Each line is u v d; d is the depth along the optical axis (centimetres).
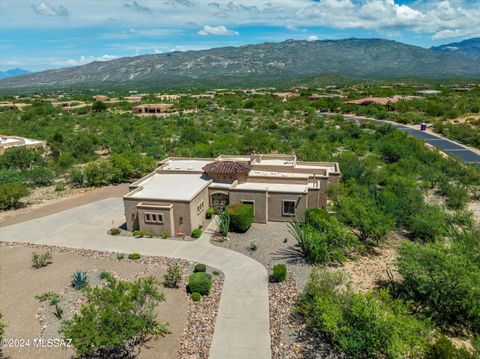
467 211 3231
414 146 5750
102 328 1486
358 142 6469
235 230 3019
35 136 7444
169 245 2812
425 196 3875
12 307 2073
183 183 3434
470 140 6662
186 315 1984
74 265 2545
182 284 2277
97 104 12612
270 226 3131
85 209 3662
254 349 1727
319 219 2672
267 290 2198
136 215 3053
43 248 2825
